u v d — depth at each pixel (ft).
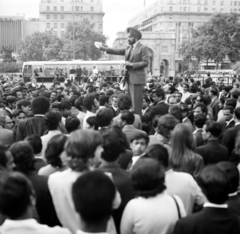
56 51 315.99
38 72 157.07
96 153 13.47
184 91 51.26
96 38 323.98
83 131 13.56
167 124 18.61
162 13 436.76
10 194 9.54
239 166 18.38
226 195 11.36
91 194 9.84
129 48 36.60
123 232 12.60
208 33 256.11
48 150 15.56
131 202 12.64
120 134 18.15
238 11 452.76
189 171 16.39
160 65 298.76
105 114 21.49
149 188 12.32
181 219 11.57
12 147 14.66
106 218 10.16
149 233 12.16
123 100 27.94
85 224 10.05
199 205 14.96
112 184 10.28
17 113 32.19
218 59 254.68
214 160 19.72
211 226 11.15
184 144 15.99
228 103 31.24
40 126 24.97
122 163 17.65
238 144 19.63
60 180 13.48
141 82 36.37
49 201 14.12
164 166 14.66
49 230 9.99
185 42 313.73
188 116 30.76
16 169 14.34
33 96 46.62
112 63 158.81
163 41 294.05
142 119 30.30
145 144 18.28
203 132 23.65
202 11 444.96
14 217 9.83
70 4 447.83
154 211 12.19
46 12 446.60
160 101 34.01
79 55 302.04
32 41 354.74
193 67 374.22
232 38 248.93
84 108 32.12
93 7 449.48
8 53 386.11
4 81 88.84
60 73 147.74
